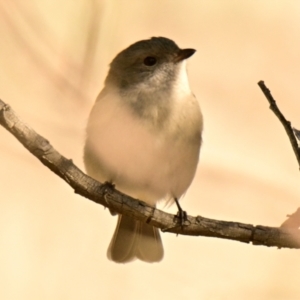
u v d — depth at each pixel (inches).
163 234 462.9
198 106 381.4
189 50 383.9
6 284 444.1
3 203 458.3
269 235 296.2
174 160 370.3
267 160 470.0
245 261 440.1
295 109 506.3
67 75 337.4
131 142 361.7
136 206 306.7
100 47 419.2
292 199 381.1
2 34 376.5
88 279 451.2
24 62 416.2
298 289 413.1
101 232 466.0
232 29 532.7
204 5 533.0
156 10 518.0
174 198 386.9
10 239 454.6
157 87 376.2
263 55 524.4
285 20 534.3
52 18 452.8
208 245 458.0
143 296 444.8
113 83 383.6
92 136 367.9
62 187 469.7
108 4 425.7
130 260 394.6
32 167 461.1
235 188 400.5
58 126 339.3
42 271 449.7
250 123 496.4
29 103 402.9
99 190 302.0
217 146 475.5
